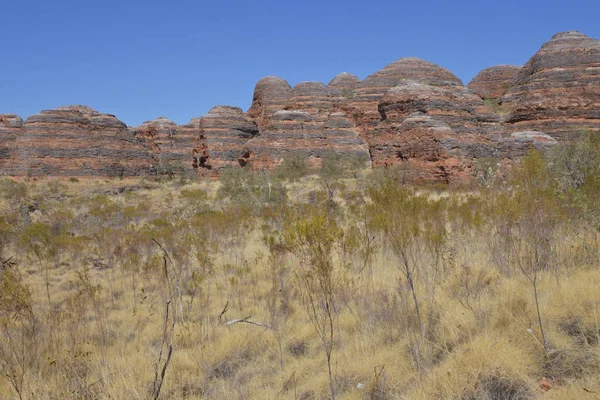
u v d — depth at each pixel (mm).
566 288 5801
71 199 46906
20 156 61656
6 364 5324
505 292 6348
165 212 33750
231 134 79000
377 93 82625
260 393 4953
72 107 72938
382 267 9133
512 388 4082
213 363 6172
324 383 4969
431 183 44625
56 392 5051
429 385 4281
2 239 19000
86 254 17562
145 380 5590
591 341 4566
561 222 8047
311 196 34125
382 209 7641
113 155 66250
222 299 9188
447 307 6242
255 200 30141
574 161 20156
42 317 7789
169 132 86625
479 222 10094
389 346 5602
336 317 6477
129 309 9305
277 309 7562
